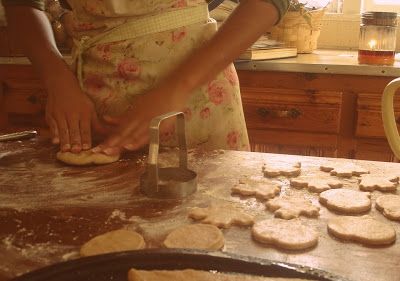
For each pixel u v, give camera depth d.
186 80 0.86
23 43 1.03
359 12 2.16
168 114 0.70
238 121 1.07
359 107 1.57
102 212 0.63
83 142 0.88
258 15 0.88
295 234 0.56
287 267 0.45
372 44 1.61
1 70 1.79
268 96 1.63
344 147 1.63
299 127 1.63
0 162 0.84
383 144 1.59
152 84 0.99
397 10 2.18
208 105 1.02
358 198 0.67
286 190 0.72
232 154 0.88
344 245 0.55
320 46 2.18
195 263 0.46
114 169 0.81
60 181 0.75
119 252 0.47
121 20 0.97
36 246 0.54
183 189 0.68
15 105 1.81
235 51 0.88
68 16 1.77
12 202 0.67
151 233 0.58
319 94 1.59
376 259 0.52
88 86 1.01
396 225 0.60
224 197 0.69
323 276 0.44
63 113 0.93
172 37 0.98
